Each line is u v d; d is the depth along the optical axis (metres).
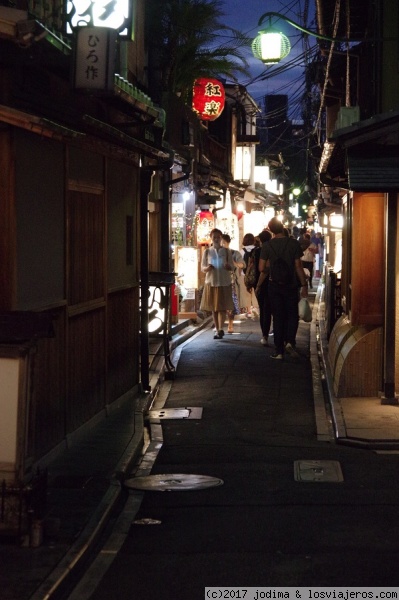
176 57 22.06
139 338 12.97
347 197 14.85
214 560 6.21
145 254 12.86
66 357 9.04
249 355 16.16
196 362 15.45
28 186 7.80
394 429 10.21
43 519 6.36
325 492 8.00
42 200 8.23
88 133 9.62
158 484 8.34
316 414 11.48
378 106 14.37
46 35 6.93
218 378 13.99
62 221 8.89
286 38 15.23
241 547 6.48
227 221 27.94
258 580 5.78
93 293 10.27
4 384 6.20
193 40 21.95
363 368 11.84
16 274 7.48
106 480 8.05
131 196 12.37
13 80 7.46
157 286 14.05
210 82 23.12
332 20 19.28
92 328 10.23
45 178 8.32
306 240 32.31
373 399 11.73
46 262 8.38
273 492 8.04
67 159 8.98
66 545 6.29
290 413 11.65
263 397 12.63
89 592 5.67
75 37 8.27
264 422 11.15
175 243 21.67
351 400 11.70
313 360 15.64
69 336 9.23
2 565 5.87
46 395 8.43
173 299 19.41
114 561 6.25
